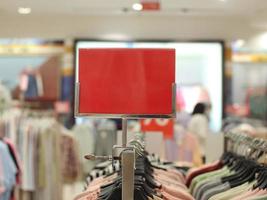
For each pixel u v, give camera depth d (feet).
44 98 24.17
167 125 13.65
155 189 6.67
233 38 23.43
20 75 24.34
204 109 20.62
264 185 6.80
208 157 12.56
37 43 24.08
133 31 23.29
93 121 22.91
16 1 19.26
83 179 20.77
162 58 5.92
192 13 21.80
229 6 19.85
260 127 23.56
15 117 17.38
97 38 23.26
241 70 24.27
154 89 5.90
